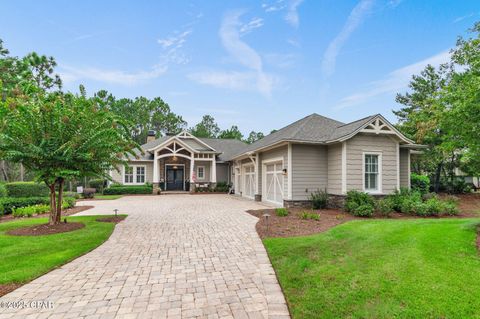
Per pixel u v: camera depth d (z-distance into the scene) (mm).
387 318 2877
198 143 25328
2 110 6367
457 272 3814
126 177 22484
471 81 6070
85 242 6098
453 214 9523
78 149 7164
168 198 17750
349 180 10875
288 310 3213
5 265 4598
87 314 3113
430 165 17906
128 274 4344
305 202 11719
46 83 19828
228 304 3363
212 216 9938
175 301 3439
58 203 8094
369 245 5297
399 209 10023
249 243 6141
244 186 18969
